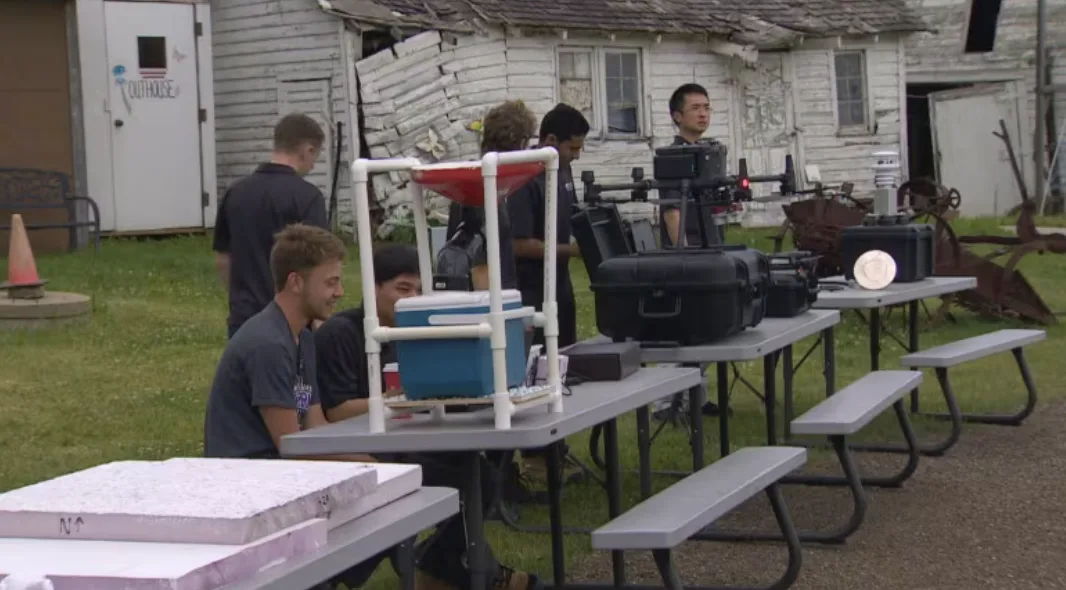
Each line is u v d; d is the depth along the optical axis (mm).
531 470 7949
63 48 18719
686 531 5027
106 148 19562
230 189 7508
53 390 10242
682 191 7348
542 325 5199
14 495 3662
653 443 9102
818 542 6988
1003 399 10641
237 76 22516
